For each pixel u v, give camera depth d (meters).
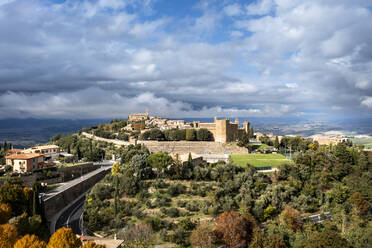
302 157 121.88
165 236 76.06
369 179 107.00
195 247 72.81
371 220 92.38
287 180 112.25
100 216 83.06
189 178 108.94
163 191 98.50
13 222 69.31
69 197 102.62
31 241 51.19
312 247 67.06
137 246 70.06
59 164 136.00
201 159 139.12
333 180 114.50
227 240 74.00
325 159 120.62
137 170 107.75
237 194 98.44
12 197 77.25
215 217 85.94
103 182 108.06
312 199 99.31
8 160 116.69
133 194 96.75
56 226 80.62
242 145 181.12
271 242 72.69
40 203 81.25
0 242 51.56
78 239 53.38
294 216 85.00
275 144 192.38
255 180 107.25
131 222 81.94
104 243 61.69
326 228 84.31
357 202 94.00
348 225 87.38
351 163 123.50
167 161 111.69
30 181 104.44
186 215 86.38
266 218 89.50
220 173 109.00
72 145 186.88
